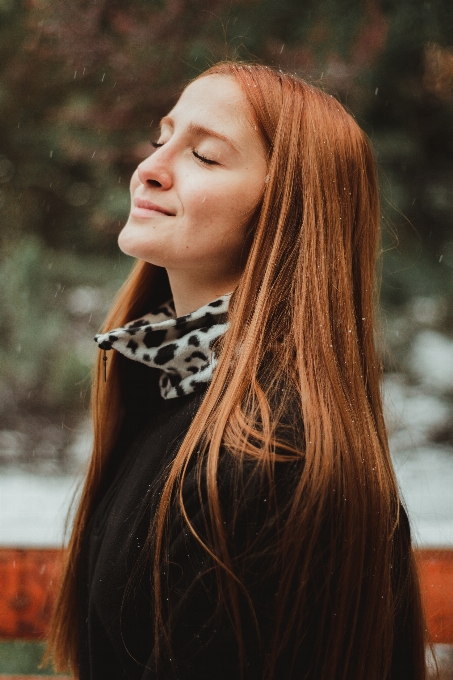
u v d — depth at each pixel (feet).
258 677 2.42
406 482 11.35
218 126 2.89
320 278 2.82
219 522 2.40
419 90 13.24
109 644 3.01
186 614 2.47
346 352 2.84
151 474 2.98
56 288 14.08
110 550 2.93
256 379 2.69
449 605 5.08
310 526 2.40
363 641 2.59
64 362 13.34
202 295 3.14
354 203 3.11
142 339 3.08
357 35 11.98
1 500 10.94
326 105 3.07
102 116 13.16
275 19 12.29
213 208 2.87
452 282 13.19
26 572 5.26
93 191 14.93
